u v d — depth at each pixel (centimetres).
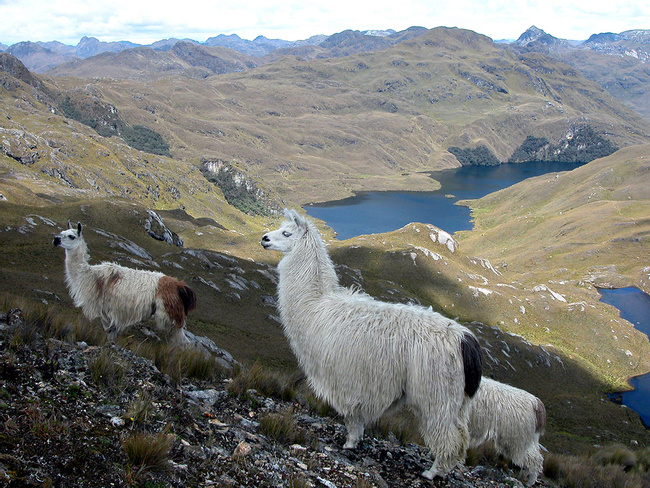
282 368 3030
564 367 7344
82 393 493
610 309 11050
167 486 375
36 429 382
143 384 581
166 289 1139
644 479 1279
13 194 7875
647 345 8994
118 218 7406
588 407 5756
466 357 587
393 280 10069
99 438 408
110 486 348
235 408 664
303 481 448
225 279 5434
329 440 665
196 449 456
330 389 636
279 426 604
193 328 3331
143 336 1483
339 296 672
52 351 568
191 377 769
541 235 18550
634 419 5766
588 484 1008
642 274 13025
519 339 7494
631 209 18362
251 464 471
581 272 13925
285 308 688
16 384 461
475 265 12544
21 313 704
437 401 579
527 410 933
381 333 600
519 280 13450
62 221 6406
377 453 659
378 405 610
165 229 7956
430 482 596
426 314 626
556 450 3108
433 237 12838
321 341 634
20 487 306
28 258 3750
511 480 792
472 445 963
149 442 398
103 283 1102
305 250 684
